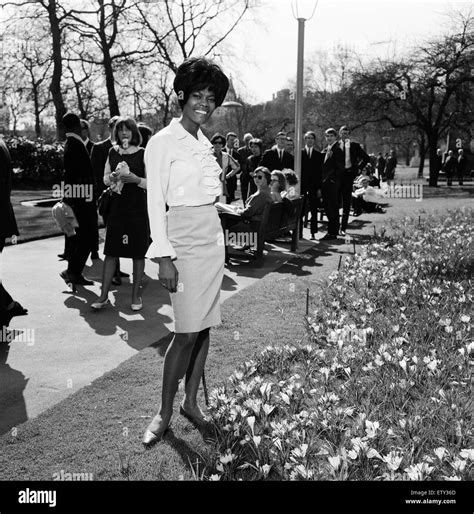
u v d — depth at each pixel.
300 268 7.88
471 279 6.37
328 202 10.73
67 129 6.68
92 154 7.93
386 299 5.62
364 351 4.21
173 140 3.09
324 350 4.25
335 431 3.10
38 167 24.42
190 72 3.07
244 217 8.06
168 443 3.15
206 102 3.13
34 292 6.62
